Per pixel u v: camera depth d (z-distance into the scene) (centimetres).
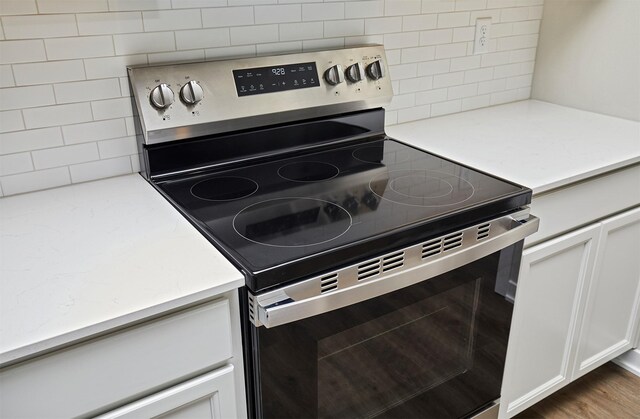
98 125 135
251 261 98
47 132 129
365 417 123
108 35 129
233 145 146
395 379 125
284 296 97
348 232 108
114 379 91
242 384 108
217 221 114
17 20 119
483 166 147
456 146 164
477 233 122
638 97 187
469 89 202
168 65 133
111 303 88
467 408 146
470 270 127
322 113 156
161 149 136
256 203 124
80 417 90
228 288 94
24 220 116
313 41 160
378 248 107
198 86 134
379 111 170
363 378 119
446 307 127
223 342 101
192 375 100
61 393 87
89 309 86
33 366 83
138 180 139
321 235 107
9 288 92
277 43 154
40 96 126
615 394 201
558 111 204
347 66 158
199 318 96
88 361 88
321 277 101
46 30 122
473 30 193
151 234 110
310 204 123
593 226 159
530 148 162
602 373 211
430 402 135
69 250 104
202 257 101
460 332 134
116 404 93
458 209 119
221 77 139
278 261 97
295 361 105
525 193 129
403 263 112
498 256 131
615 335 192
